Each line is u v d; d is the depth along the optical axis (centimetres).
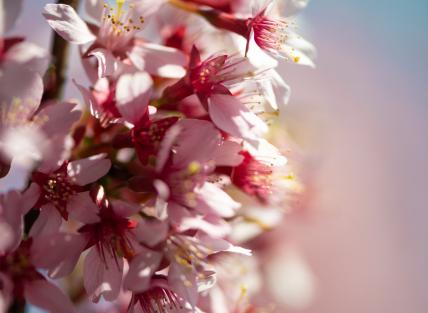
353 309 57
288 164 43
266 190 41
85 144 40
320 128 49
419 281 59
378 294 57
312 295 52
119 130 40
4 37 38
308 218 49
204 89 39
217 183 40
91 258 39
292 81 57
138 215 39
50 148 38
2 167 38
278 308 49
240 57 40
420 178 60
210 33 42
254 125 39
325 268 56
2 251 38
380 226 59
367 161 60
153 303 40
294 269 49
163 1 41
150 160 39
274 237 49
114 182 39
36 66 38
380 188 60
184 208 38
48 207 39
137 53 40
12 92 38
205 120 39
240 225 43
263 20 41
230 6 41
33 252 38
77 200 39
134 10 40
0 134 38
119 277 39
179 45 42
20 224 38
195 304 39
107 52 40
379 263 58
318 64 59
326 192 50
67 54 40
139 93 39
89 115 40
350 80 60
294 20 42
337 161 58
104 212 39
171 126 39
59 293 38
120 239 39
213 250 39
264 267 48
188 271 39
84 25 39
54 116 38
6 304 38
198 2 41
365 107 61
